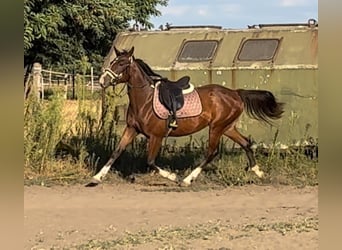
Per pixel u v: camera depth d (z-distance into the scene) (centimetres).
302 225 912
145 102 1230
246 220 966
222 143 1387
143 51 1488
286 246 792
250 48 1431
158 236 854
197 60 1445
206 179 1305
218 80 1425
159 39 1502
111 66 1227
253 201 1130
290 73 1380
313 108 1366
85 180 1305
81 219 980
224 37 1466
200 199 1152
